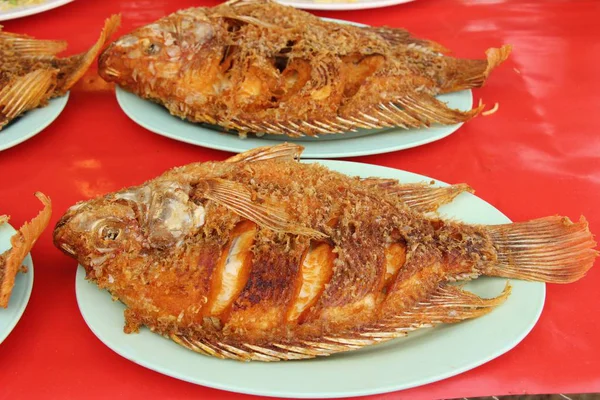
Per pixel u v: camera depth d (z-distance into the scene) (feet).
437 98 2.14
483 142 2.06
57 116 2.04
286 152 1.70
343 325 1.55
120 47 2.02
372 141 1.99
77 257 1.58
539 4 2.62
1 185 1.90
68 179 1.92
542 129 2.11
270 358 1.51
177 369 1.47
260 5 2.10
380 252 1.60
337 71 1.98
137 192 1.59
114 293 1.57
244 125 1.98
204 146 1.97
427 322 1.57
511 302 1.60
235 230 1.59
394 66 2.04
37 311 1.63
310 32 2.03
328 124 1.98
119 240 1.55
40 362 1.55
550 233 1.67
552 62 2.35
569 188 1.94
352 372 1.48
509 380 1.54
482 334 1.55
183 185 1.59
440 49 2.21
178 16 2.03
